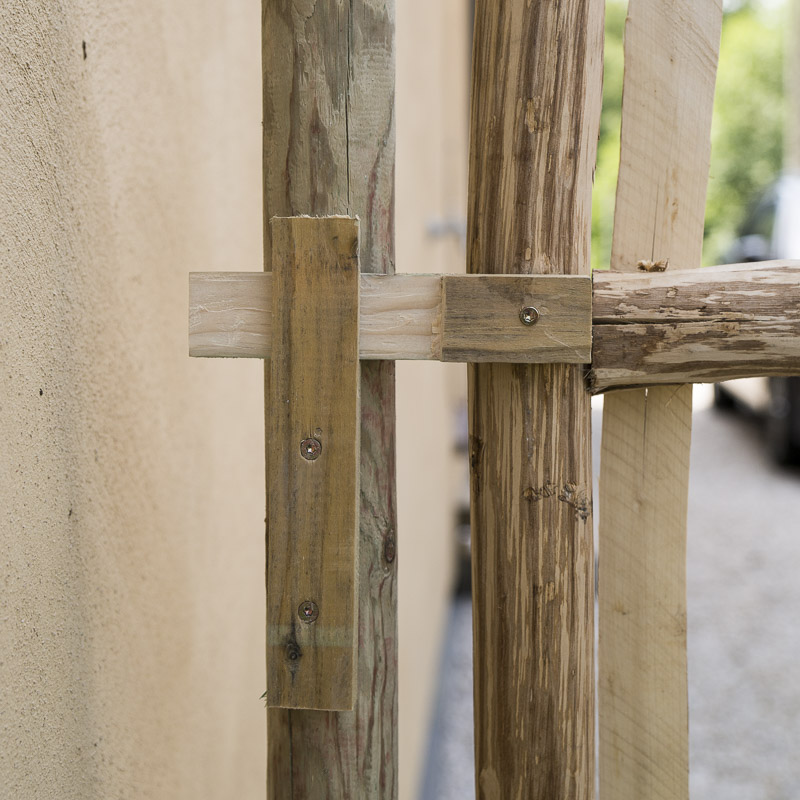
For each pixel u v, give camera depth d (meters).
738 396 8.58
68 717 0.92
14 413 0.83
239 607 1.60
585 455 1.02
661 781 1.10
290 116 0.96
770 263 0.97
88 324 0.99
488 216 1.01
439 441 4.48
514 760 1.05
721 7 1.00
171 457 1.25
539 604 1.03
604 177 15.00
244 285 0.93
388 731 1.04
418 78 3.28
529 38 0.98
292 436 0.92
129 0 1.10
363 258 0.97
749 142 15.45
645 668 1.09
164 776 1.20
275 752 1.04
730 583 5.25
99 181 1.01
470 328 0.94
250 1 1.71
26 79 0.85
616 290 0.97
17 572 0.83
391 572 1.02
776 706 3.91
